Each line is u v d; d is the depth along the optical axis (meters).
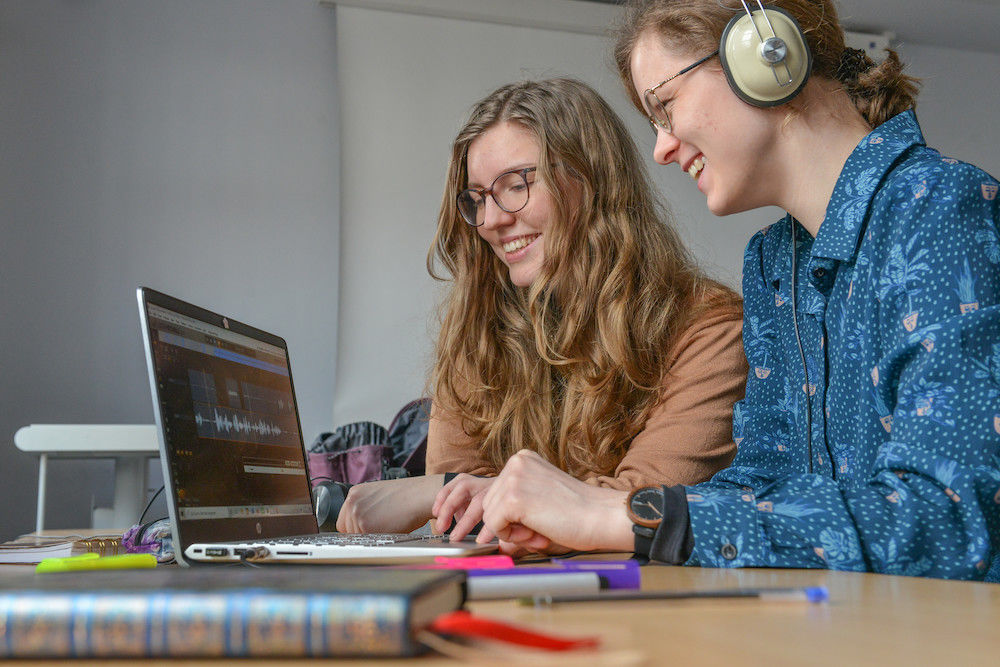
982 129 5.61
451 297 1.77
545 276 1.61
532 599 0.59
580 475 1.55
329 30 4.59
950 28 5.35
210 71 4.41
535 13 4.71
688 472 1.37
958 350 0.90
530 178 1.62
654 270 1.58
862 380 1.04
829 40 1.11
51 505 4.02
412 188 4.46
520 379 1.67
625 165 1.66
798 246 1.22
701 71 1.12
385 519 1.47
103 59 4.28
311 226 4.47
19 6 4.20
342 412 4.23
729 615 0.55
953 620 0.53
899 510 0.86
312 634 0.39
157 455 3.09
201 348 1.08
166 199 4.30
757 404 1.26
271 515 1.16
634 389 1.52
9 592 0.42
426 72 4.56
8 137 4.13
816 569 0.85
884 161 1.06
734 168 1.14
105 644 0.40
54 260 4.14
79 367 4.12
